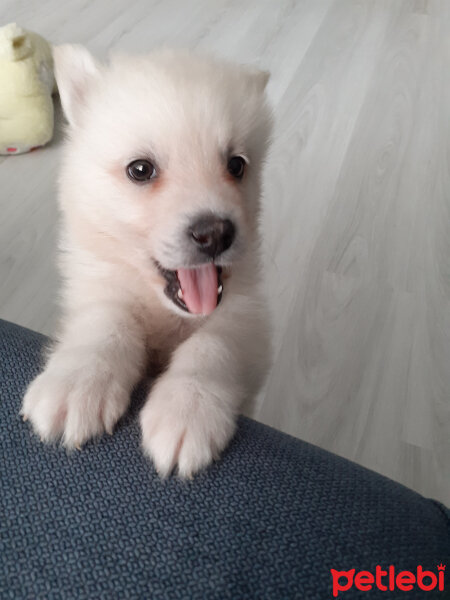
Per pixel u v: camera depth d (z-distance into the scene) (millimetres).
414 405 366
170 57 252
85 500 119
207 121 214
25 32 526
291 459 137
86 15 696
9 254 430
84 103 240
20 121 495
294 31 702
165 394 167
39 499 118
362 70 646
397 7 768
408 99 607
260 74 262
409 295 429
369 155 541
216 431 146
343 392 371
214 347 203
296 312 414
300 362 385
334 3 767
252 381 245
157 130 210
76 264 245
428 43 697
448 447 345
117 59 250
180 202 207
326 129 564
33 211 464
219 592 106
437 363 388
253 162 254
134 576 106
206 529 115
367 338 401
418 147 552
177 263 209
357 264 449
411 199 502
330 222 479
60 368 165
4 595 103
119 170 220
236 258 217
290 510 120
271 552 112
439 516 132
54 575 106
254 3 752
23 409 142
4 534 111
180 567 108
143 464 132
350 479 133
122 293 233
